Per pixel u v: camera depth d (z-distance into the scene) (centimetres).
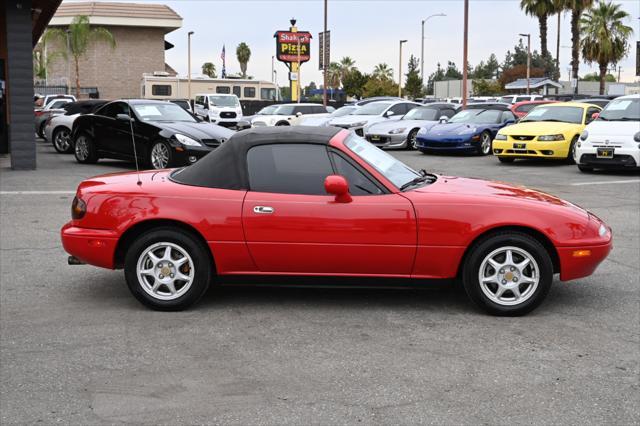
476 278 532
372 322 525
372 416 369
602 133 1430
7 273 666
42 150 2109
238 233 532
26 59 1459
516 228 532
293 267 538
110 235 544
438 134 1966
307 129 569
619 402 387
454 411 375
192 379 419
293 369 434
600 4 5038
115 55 6550
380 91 7625
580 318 537
